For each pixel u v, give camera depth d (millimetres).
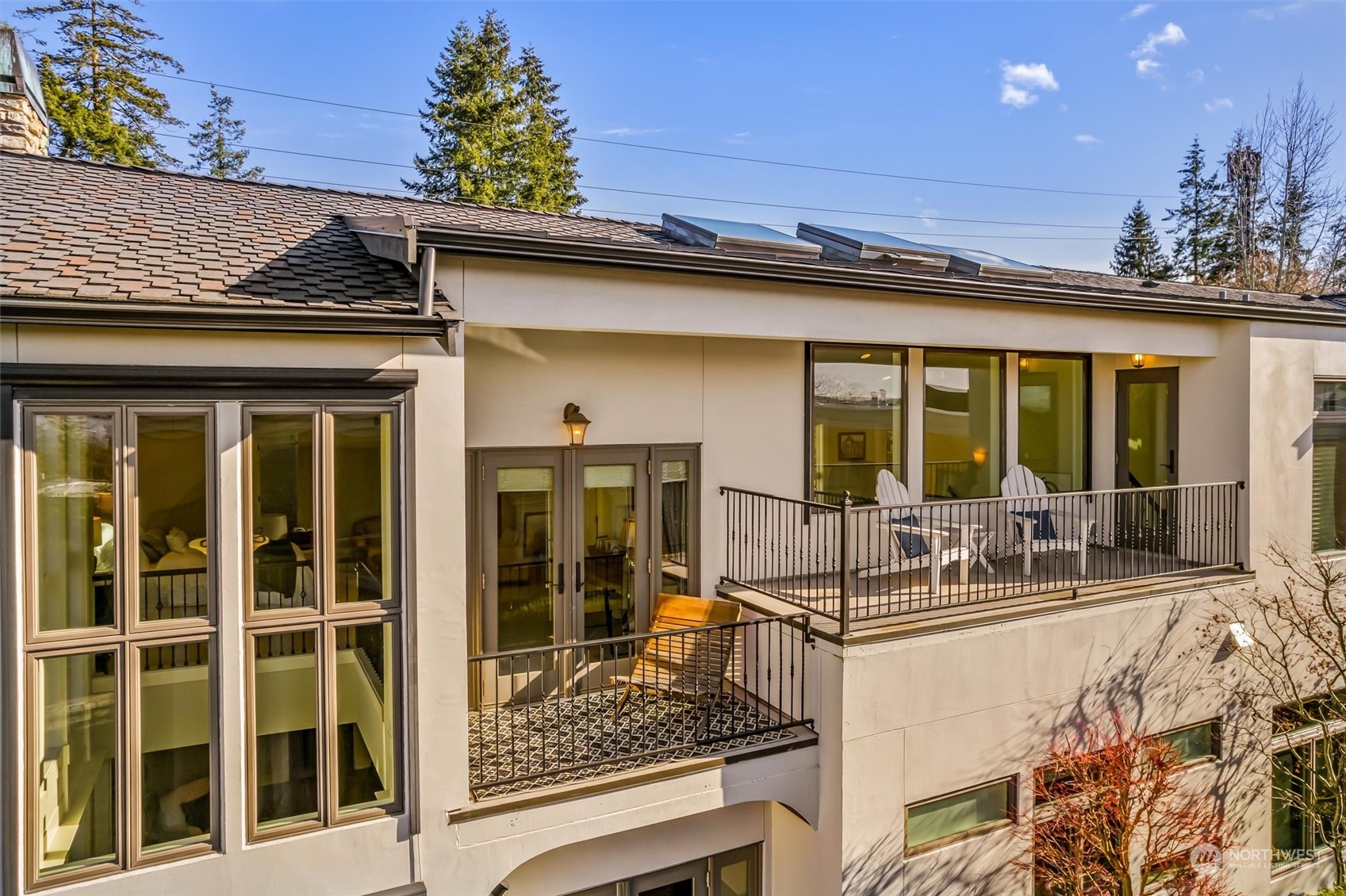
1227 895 6629
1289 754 7957
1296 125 26938
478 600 6102
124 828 3686
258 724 3992
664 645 6391
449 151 27500
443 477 4324
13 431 3461
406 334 4121
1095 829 6059
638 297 5305
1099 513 9367
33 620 3533
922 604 6242
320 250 5238
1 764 3434
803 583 7223
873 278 5961
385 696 4254
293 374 3924
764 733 5641
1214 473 8102
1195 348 7941
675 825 6031
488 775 4887
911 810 5797
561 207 28734
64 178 6371
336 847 4086
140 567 3746
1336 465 8656
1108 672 6590
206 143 30938
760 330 5781
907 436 8055
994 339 6891
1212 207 35719
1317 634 7555
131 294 3707
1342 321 8281
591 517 6590
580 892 5699
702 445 7008
